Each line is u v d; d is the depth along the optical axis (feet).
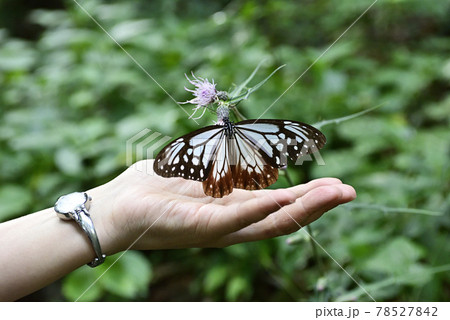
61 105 4.01
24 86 4.22
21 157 3.43
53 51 4.87
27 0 6.82
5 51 4.44
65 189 3.26
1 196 3.14
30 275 2.20
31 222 2.27
